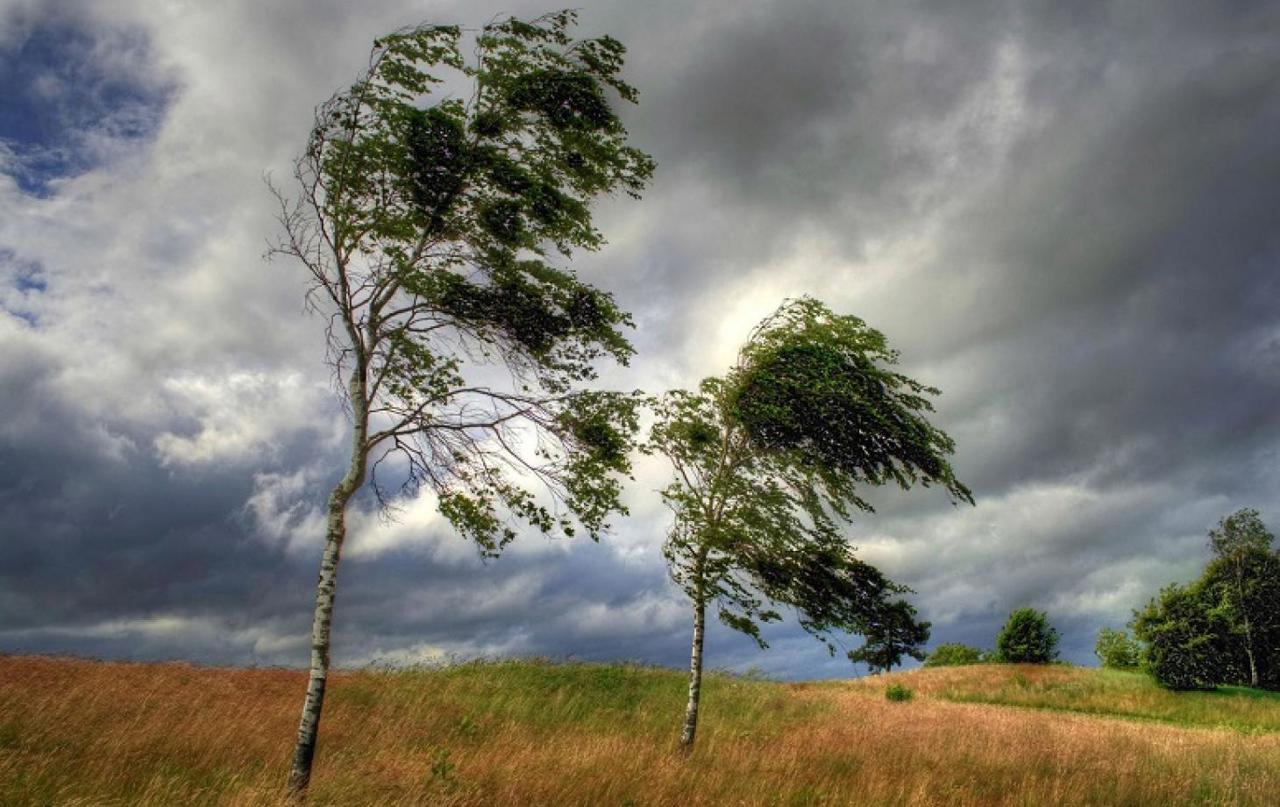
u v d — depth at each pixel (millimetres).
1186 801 11594
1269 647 44000
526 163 10633
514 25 10469
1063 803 10828
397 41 9945
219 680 15445
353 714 14086
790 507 14594
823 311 14922
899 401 14336
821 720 19750
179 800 7676
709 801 9016
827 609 14164
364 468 9906
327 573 9352
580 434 10750
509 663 22688
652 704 20219
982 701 36812
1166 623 38125
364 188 10211
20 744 9461
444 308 10398
